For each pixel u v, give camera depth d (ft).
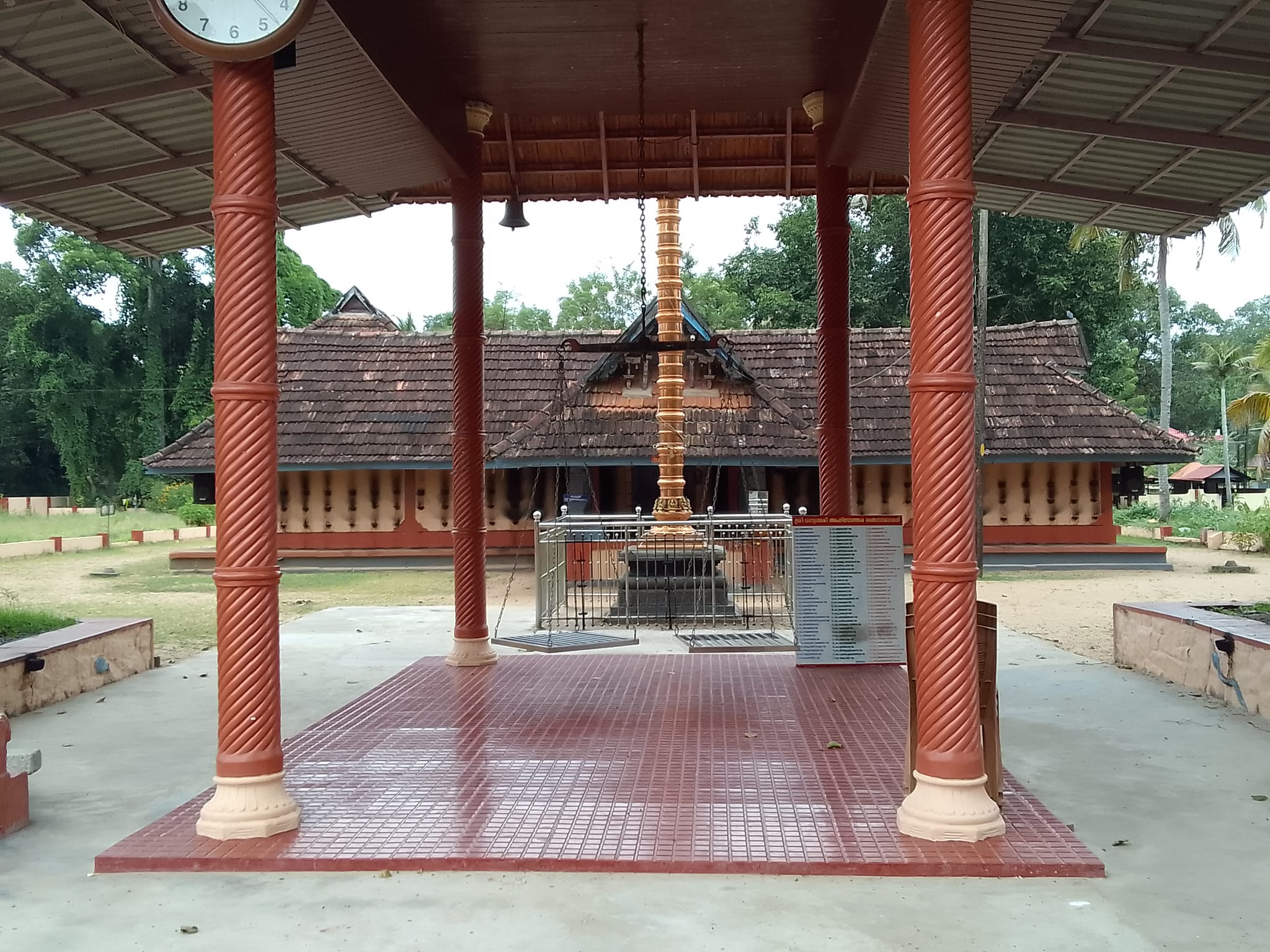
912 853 14.85
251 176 16.43
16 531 107.65
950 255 15.85
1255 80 23.72
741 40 25.23
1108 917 12.96
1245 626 26.73
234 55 16.05
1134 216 32.78
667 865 14.60
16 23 20.77
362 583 63.21
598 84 27.78
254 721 16.25
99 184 28.32
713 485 68.28
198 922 13.05
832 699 25.50
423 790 18.12
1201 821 16.81
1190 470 173.88
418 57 24.68
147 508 149.89
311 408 72.84
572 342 27.68
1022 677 29.53
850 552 30.01
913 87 16.21
